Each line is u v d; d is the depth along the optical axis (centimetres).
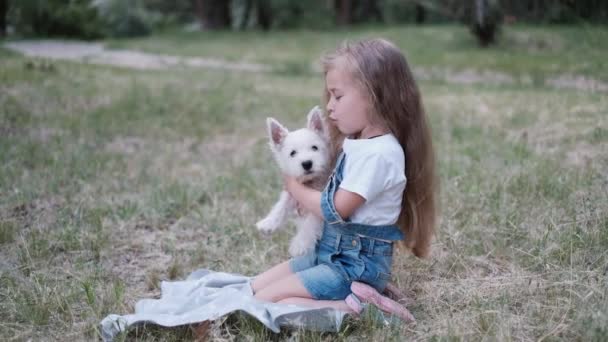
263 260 421
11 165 614
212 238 470
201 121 871
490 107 872
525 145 630
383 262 325
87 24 2681
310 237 338
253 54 1969
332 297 322
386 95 317
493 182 526
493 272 386
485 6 1792
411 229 343
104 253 443
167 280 407
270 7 3444
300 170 324
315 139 335
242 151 738
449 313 339
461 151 652
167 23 3741
